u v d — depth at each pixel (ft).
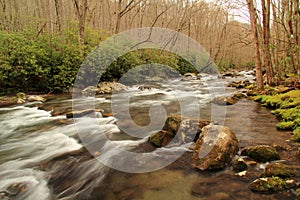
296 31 29.25
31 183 11.51
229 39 88.07
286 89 30.17
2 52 35.32
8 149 15.85
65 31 44.86
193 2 82.28
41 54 37.88
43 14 76.28
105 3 94.68
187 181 11.08
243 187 10.25
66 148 15.57
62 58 40.65
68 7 87.66
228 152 12.42
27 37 40.65
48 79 39.29
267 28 35.55
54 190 10.94
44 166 13.21
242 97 32.86
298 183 9.98
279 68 38.47
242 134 16.88
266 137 16.06
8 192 10.78
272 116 21.94
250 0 33.12
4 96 35.06
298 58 30.22
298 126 17.03
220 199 9.56
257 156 12.62
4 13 61.41
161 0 77.82
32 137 17.99
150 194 10.25
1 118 23.86
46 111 26.68
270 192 9.70
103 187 10.97
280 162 12.14
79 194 10.55
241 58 117.80
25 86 38.19
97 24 83.05
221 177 11.22
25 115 24.91
